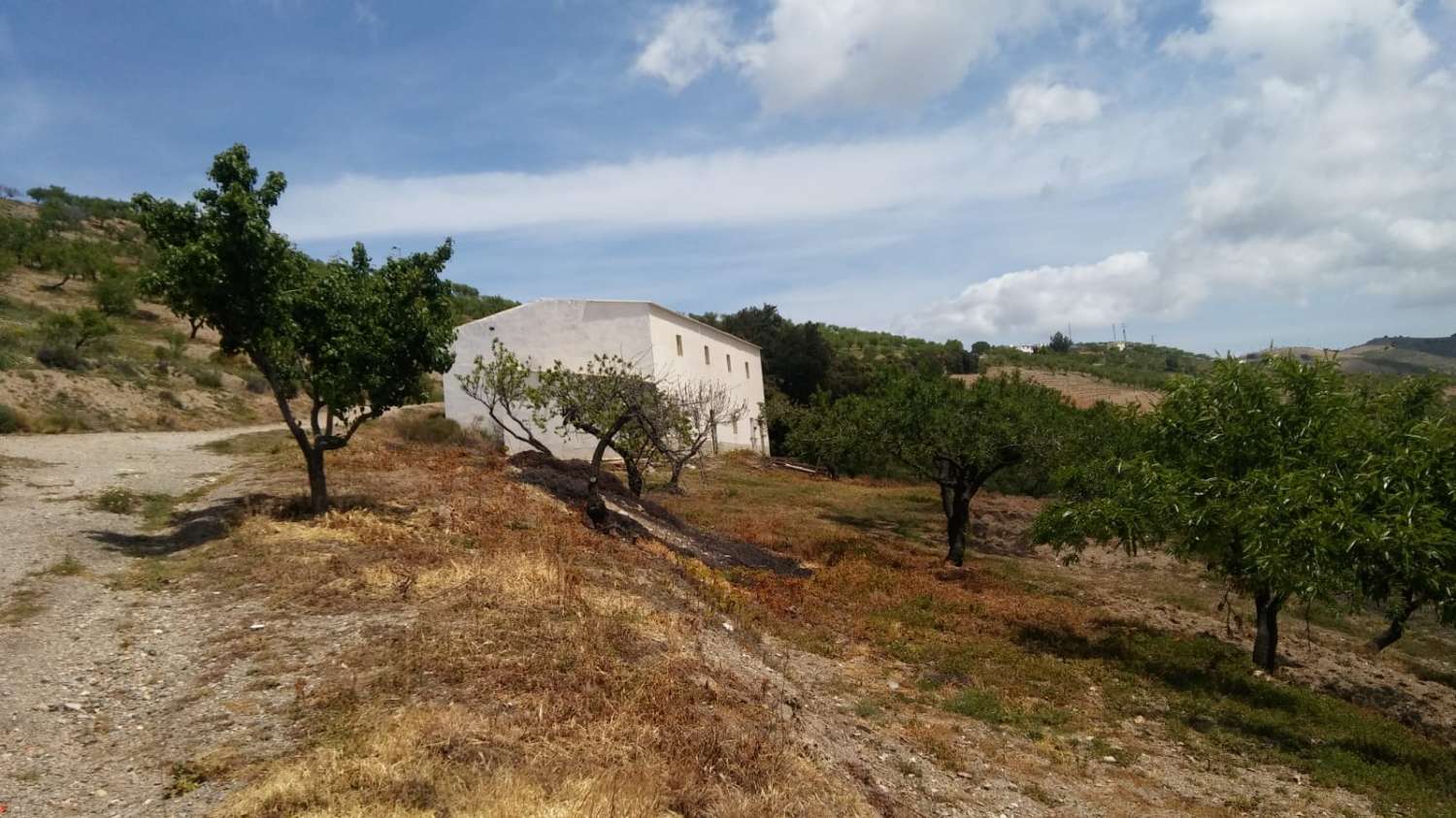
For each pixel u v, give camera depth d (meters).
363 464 18.27
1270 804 7.82
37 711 5.97
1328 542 9.64
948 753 8.15
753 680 8.37
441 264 13.10
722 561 15.80
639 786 5.01
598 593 9.65
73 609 8.37
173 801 4.71
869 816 5.99
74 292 48.28
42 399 25.86
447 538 11.84
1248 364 12.39
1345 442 11.12
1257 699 11.00
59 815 4.55
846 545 19.42
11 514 12.34
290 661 6.86
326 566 9.72
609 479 20.30
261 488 14.98
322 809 4.45
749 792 5.49
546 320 29.55
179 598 8.86
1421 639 15.80
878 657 11.46
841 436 22.02
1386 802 8.12
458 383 29.17
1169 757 8.91
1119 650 12.76
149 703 6.21
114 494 14.13
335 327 12.23
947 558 19.30
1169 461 12.73
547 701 6.11
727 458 34.53
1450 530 9.62
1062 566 20.80
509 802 4.56
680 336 33.25
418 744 5.20
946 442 17.92
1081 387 61.19
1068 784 7.90
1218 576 13.27
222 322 11.77
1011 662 11.77
